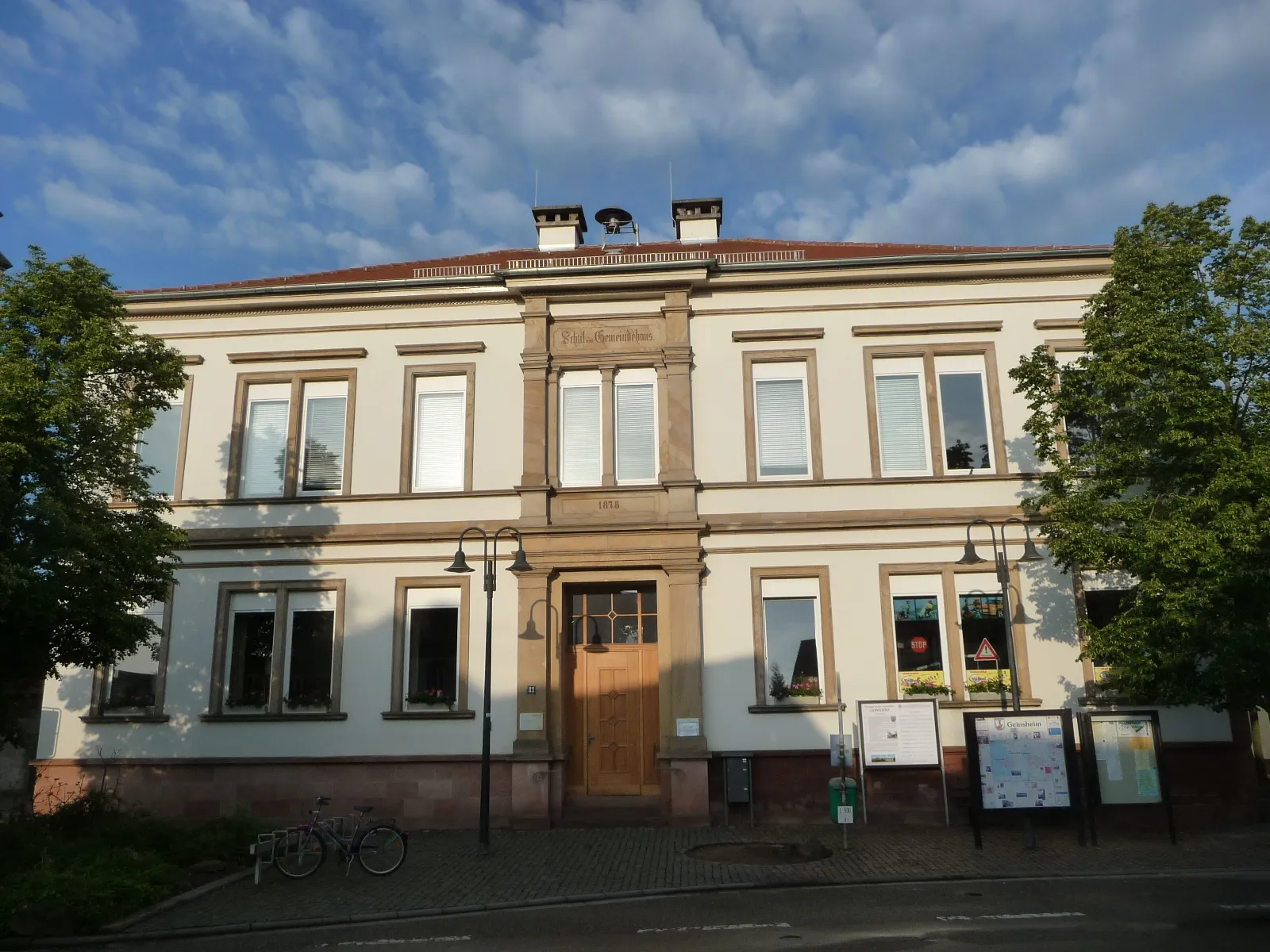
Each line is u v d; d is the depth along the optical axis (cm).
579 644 1902
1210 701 1500
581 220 2614
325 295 2016
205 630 1903
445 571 1892
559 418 1950
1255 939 924
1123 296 1570
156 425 2020
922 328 1936
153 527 1562
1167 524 1473
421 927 1096
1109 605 1817
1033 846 1483
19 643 1413
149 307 2038
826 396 1925
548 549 1859
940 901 1154
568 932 1042
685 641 1802
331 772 1825
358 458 1962
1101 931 977
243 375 2025
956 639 1811
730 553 1858
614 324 1967
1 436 1368
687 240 2667
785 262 1939
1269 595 1430
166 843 1434
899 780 1738
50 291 1473
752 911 1128
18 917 1079
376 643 1875
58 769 1861
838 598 1834
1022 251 1928
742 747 1784
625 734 1866
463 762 1808
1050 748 1497
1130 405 1566
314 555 1917
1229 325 1490
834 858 1434
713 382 1941
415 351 1994
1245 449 1477
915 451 1914
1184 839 1555
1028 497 1758
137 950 1038
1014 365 1920
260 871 1372
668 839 1605
